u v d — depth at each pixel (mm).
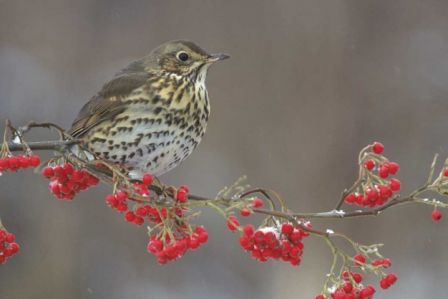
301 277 14625
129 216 6449
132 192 6312
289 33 16359
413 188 16016
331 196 15445
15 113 16703
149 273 16125
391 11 16969
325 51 16250
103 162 6562
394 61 16719
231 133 16094
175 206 6160
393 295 15203
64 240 15758
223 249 16375
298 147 15758
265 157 15828
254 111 16109
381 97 16344
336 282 6176
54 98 16953
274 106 16078
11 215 15672
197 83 8602
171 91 8328
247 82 16234
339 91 16125
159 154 8344
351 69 16312
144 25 17375
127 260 16062
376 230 15352
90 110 8352
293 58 16250
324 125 15883
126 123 8195
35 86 16969
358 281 6219
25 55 17328
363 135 15984
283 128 15930
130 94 8234
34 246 15648
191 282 16125
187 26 16969
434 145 16328
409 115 16375
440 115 16672
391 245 15500
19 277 15422
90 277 15734
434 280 15305
